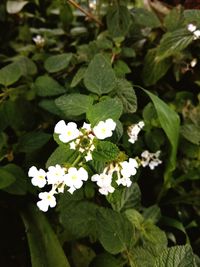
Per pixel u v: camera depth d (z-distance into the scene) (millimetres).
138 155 206
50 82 200
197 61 231
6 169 174
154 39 243
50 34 249
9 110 193
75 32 255
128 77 242
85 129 136
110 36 230
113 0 228
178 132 187
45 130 207
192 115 218
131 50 222
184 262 124
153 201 226
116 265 163
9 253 199
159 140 204
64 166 136
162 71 224
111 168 141
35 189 181
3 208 204
